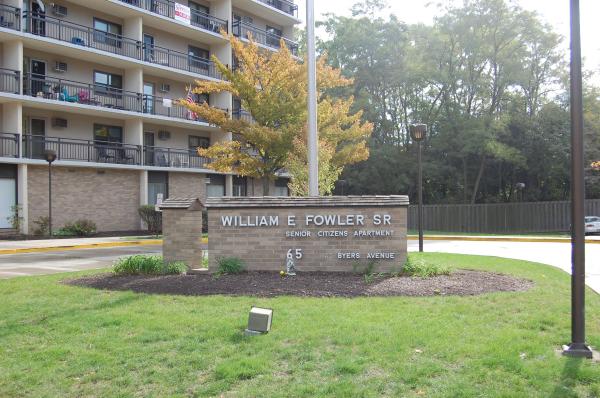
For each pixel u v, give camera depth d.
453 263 12.64
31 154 26.50
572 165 5.41
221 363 5.09
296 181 21.31
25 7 26.69
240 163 28.36
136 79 30.75
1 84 25.14
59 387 4.72
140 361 5.24
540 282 9.56
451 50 43.88
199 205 10.91
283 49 24.66
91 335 6.08
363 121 43.56
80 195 28.08
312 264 10.23
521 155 41.88
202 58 35.50
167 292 8.45
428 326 6.18
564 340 5.67
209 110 24.48
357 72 45.97
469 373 4.74
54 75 27.86
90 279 9.90
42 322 6.71
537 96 44.66
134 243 23.72
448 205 42.84
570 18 5.47
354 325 6.22
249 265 10.36
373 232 10.15
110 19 30.59
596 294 8.76
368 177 45.28
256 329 6.03
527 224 41.66
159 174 32.38
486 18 41.84
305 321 6.44
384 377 4.69
